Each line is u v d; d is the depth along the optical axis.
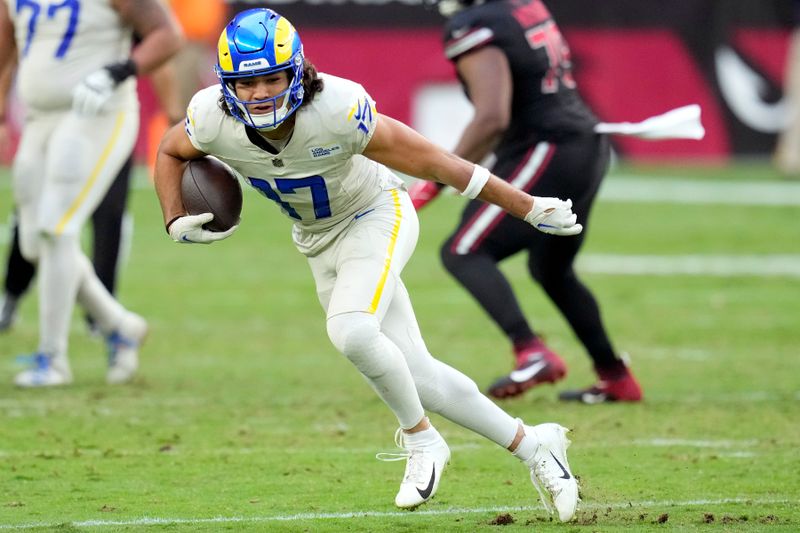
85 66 23.09
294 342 28.41
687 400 22.28
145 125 57.78
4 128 25.33
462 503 15.54
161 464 17.56
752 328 30.12
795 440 19.11
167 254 41.09
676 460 17.78
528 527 14.33
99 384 23.64
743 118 61.00
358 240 14.83
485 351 27.42
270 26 13.37
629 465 17.50
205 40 54.41
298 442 19.03
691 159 61.84
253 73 13.27
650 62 59.38
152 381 23.95
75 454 18.11
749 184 56.66
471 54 21.38
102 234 26.86
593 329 21.91
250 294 34.69
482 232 21.20
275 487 16.30
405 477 14.50
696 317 31.55
